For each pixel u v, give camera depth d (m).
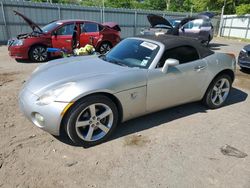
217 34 25.41
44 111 2.79
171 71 3.53
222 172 2.66
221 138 3.38
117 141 3.21
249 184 2.49
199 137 3.38
